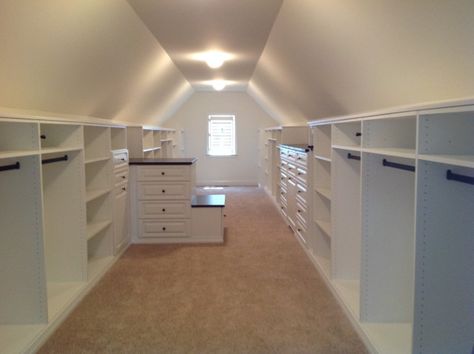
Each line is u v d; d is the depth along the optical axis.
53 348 2.16
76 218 2.94
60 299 2.64
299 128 5.62
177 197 4.25
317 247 3.58
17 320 2.30
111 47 3.02
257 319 2.50
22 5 1.81
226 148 8.72
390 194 2.24
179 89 6.84
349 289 2.79
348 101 3.18
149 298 2.83
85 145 3.56
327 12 2.25
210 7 2.80
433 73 1.82
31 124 2.16
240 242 4.31
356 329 2.34
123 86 4.09
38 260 2.27
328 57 2.77
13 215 2.24
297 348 2.15
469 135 1.54
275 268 3.46
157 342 2.22
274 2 2.70
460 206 1.58
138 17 2.99
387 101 2.54
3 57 2.02
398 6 1.65
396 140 2.21
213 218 4.29
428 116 1.55
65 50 2.46
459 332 1.64
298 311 2.61
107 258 3.60
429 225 1.59
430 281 1.62
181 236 4.29
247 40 3.74
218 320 2.49
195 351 2.13
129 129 5.46
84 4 2.23
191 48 4.08
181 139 8.57
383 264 2.28
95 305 2.72
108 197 3.62
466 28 1.41
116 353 2.11
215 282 3.14
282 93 5.23
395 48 1.93
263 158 8.11
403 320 2.31
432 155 1.52
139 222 4.27
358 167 2.88
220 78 6.37
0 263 2.26
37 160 2.20
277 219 5.45
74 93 3.15
